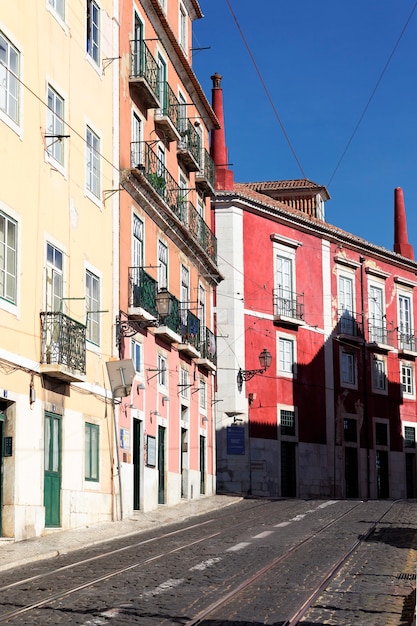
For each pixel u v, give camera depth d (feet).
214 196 119.65
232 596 33.40
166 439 87.66
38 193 59.52
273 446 121.08
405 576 38.14
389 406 143.64
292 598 32.96
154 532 61.82
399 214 158.51
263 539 53.16
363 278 143.13
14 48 57.00
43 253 59.77
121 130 77.15
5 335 53.72
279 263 128.16
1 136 54.65
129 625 28.14
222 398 117.70
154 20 89.40
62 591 34.53
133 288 77.77
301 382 127.75
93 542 54.29
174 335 86.94
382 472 140.97
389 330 146.72
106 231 72.43
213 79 130.11
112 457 70.95
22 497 55.11
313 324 131.85
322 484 128.06
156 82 84.58
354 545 49.37
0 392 52.85
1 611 30.45
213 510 84.79
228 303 120.06
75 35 67.41
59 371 58.13
